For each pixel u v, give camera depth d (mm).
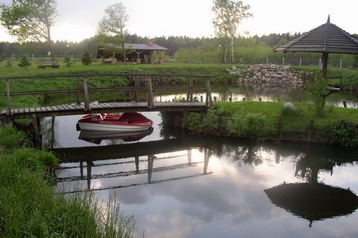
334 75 38094
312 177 10906
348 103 25641
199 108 16453
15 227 5160
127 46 51875
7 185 6977
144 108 15586
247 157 13164
